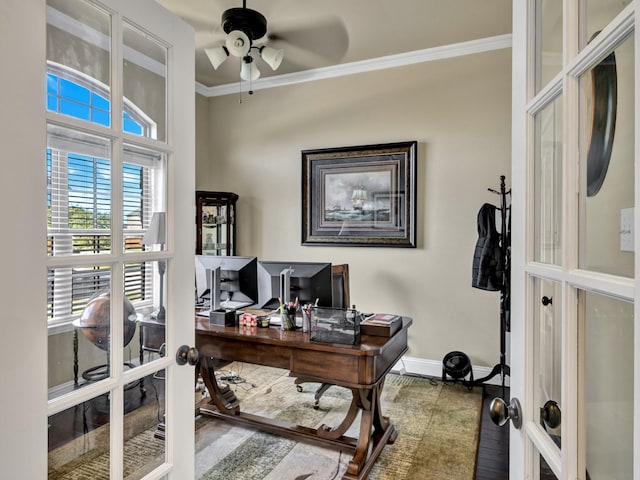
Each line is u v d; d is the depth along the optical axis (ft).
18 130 2.67
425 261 12.26
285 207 14.16
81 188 3.26
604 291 1.92
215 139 15.14
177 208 4.23
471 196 11.72
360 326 7.30
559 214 2.51
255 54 12.14
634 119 1.76
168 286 4.16
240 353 7.57
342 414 9.57
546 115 2.71
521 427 2.93
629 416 1.84
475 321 11.76
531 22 2.88
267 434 8.43
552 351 2.60
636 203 1.63
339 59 12.53
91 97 3.35
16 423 2.66
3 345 2.59
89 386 3.34
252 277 8.57
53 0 3.06
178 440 4.23
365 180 12.87
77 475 3.21
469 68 11.68
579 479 2.20
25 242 2.72
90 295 3.36
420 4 9.44
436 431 8.70
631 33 1.77
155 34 3.95
